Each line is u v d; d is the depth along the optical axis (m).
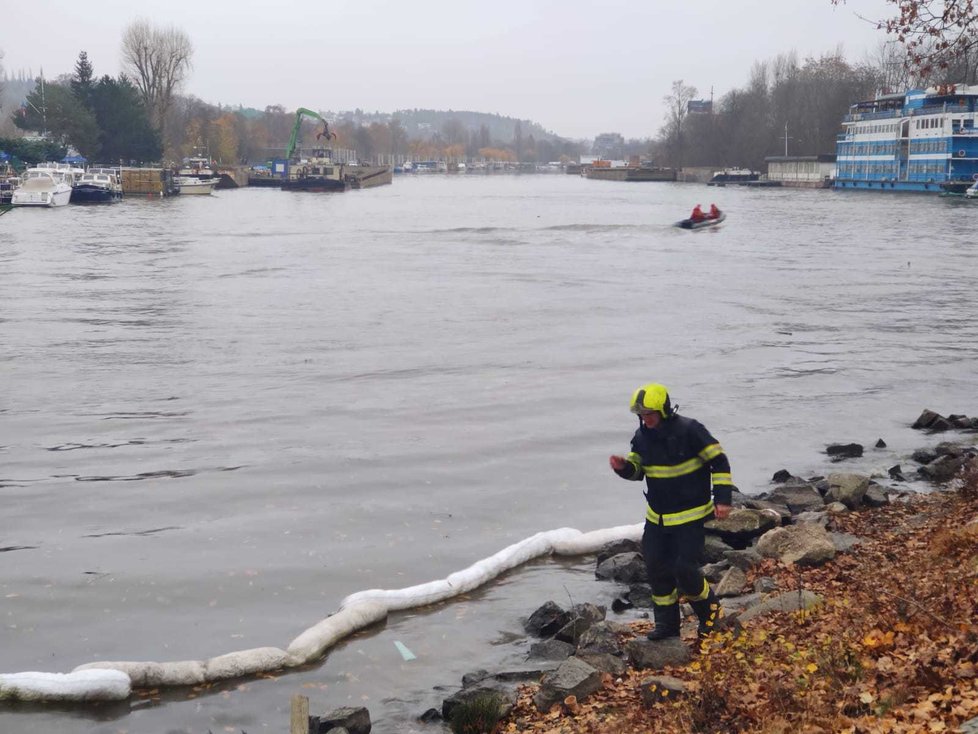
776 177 196.50
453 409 19.03
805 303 35.91
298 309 33.22
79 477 14.56
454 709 7.88
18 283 39.97
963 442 17.19
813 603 9.26
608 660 8.40
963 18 13.55
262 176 186.12
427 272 45.69
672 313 33.03
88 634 9.52
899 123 146.12
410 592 10.23
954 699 6.50
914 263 51.28
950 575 9.24
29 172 98.50
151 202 117.00
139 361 23.84
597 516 13.18
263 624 9.80
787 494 13.58
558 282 41.88
